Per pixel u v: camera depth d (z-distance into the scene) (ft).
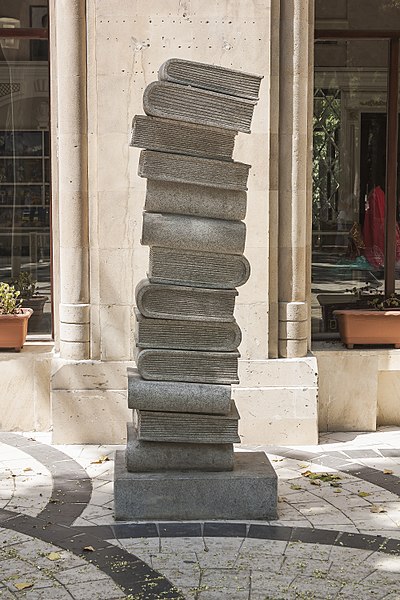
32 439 26.32
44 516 20.38
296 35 25.66
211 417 20.02
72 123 25.55
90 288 26.03
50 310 28.14
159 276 19.65
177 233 19.42
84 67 25.53
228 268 19.86
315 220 28.53
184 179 19.38
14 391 26.89
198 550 18.49
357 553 18.42
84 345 26.03
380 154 28.55
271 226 25.95
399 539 19.12
